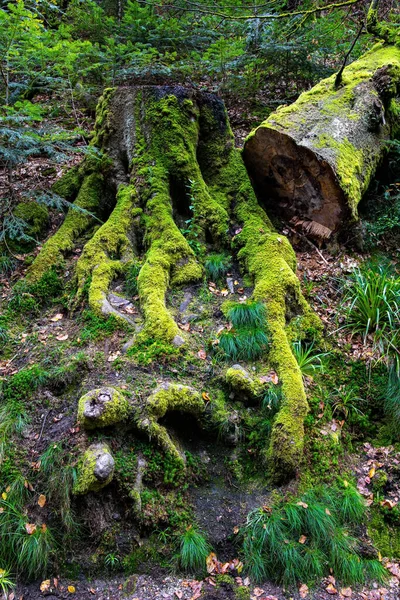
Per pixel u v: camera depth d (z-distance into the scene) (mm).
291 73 7723
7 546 2996
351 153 5094
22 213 5500
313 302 4707
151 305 4180
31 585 2945
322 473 3494
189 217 5297
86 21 7691
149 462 3312
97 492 3145
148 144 5363
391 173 6160
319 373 4129
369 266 5160
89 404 3254
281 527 3123
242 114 7309
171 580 2965
